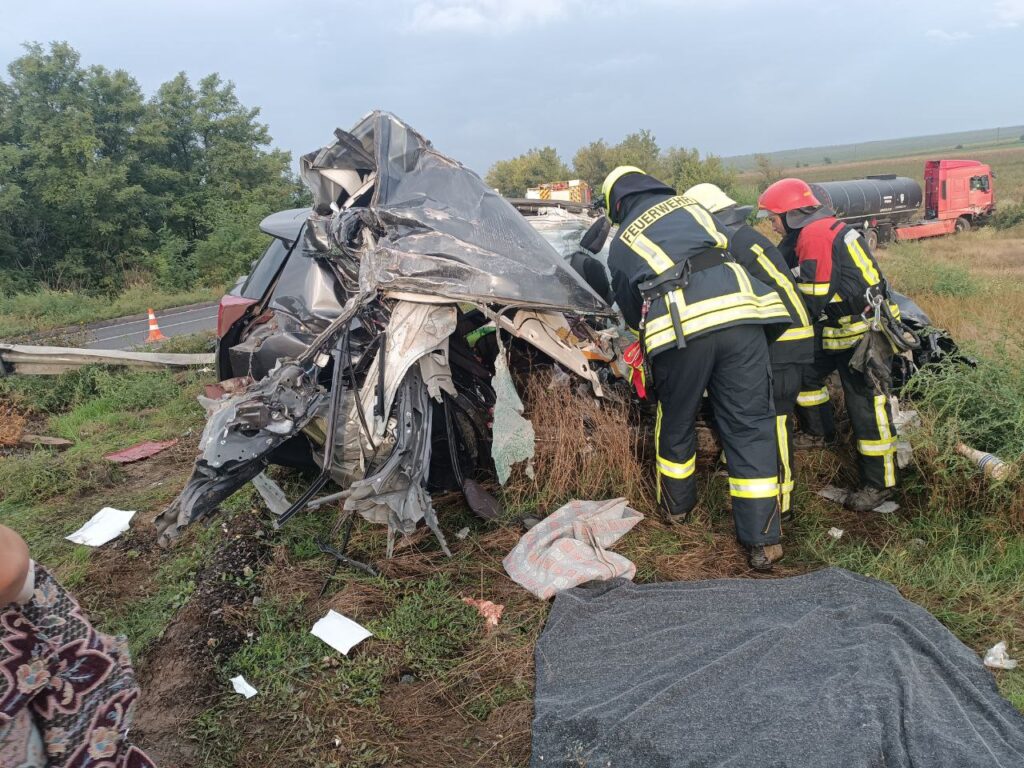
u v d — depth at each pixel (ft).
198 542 13.15
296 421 10.93
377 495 11.14
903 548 12.06
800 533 12.84
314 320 13.39
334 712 9.23
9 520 14.93
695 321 11.36
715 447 14.46
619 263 12.31
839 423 15.23
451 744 8.68
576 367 13.61
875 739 7.75
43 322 54.80
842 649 9.36
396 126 13.41
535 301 12.12
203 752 8.78
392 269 11.69
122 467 17.52
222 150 90.89
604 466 13.55
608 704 8.77
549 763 8.18
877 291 12.45
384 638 10.41
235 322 15.87
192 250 84.53
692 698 8.68
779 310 11.66
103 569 12.76
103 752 5.09
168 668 10.16
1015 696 8.71
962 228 84.38
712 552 12.35
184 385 23.79
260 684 9.77
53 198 74.79
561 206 20.27
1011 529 11.86
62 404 23.88
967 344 14.89
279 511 12.76
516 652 10.09
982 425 12.55
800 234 13.20
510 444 12.51
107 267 76.89
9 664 4.57
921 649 9.35
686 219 12.00
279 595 11.46
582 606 10.67
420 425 11.73
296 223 16.30
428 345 11.72
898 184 75.31
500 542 12.60
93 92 83.10
